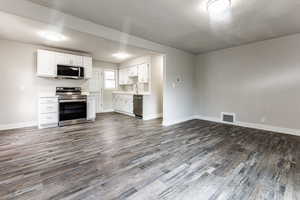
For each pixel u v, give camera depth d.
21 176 1.76
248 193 1.48
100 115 5.99
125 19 2.67
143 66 5.51
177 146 2.72
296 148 2.62
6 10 1.98
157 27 3.00
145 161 2.15
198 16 2.54
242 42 3.93
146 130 3.79
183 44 4.12
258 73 3.87
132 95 5.70
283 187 1.57
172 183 1.64
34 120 4.16
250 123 4.06
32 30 3.05
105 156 2.30
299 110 3.31
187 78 5.04
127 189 1.54
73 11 2.41
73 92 4.79
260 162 2.12
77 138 3.14
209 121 4.88
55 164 2.05
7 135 3.30
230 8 2.26
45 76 4.18
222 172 1.86
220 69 4.66
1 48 3.66
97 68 6.44
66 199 1.39
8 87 3.78
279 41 3.52
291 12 2.39
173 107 4.58
